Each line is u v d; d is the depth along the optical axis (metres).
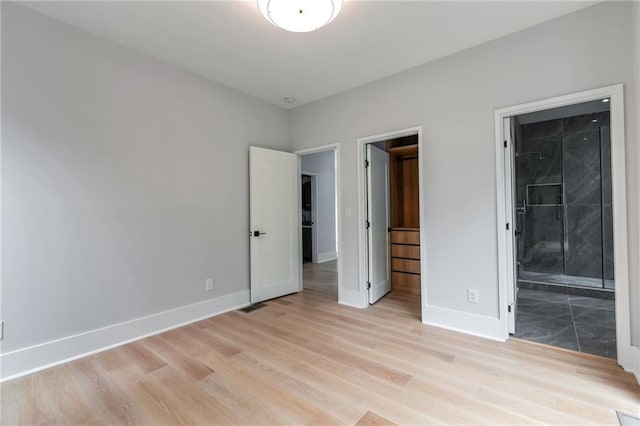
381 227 3.94
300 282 4.28
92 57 2.46
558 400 1.74
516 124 4.55
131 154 2.68
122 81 2.63
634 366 2.02
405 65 3.01
